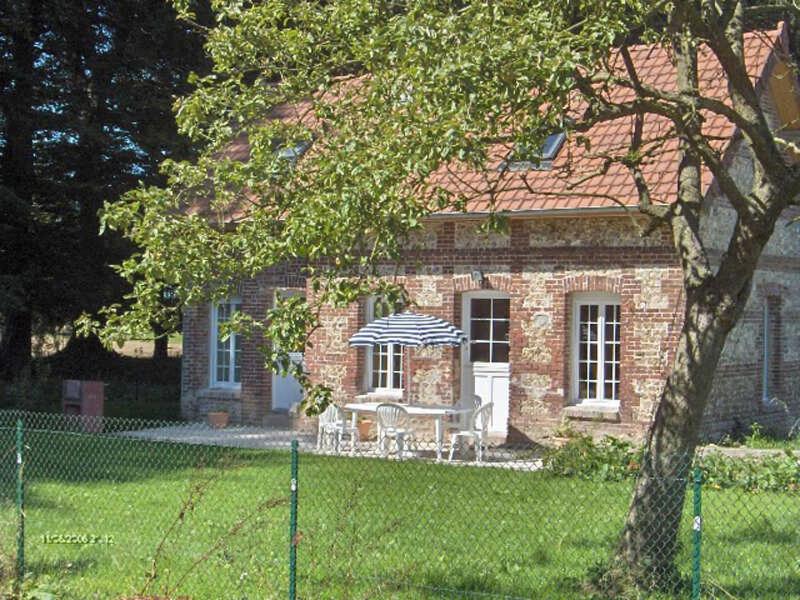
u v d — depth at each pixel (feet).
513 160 31.99
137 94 97.45
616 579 32.17
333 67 35.73
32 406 86.53
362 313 74.74
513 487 49.49
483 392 70.59
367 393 74.49
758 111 34.06
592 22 32.30
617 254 64.54
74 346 110.52
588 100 33.53
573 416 65.72
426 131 28.45
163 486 50.01
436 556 36.65
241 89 36.24
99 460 57.77
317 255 30.45
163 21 95.30
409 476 51.67
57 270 98.32
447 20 29.86
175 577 34.40
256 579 33.83
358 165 29.27
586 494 47.91
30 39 91.76
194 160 95.35
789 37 67.67
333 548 35.27
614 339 66.08
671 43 38.88
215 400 81.10
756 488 50.06
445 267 70.44
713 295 33.04
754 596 32.22
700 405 32.94
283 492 47.19
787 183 32.19
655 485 32.58
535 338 67.31
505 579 33.94
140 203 33.30
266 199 33.24
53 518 43.04
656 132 65.10
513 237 68.13
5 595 31.32
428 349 71.46
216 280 33.12
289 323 29.60
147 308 32.42
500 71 29.12
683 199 35.09
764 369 71.05
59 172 99.40
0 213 91.45
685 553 36.94
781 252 71.41
